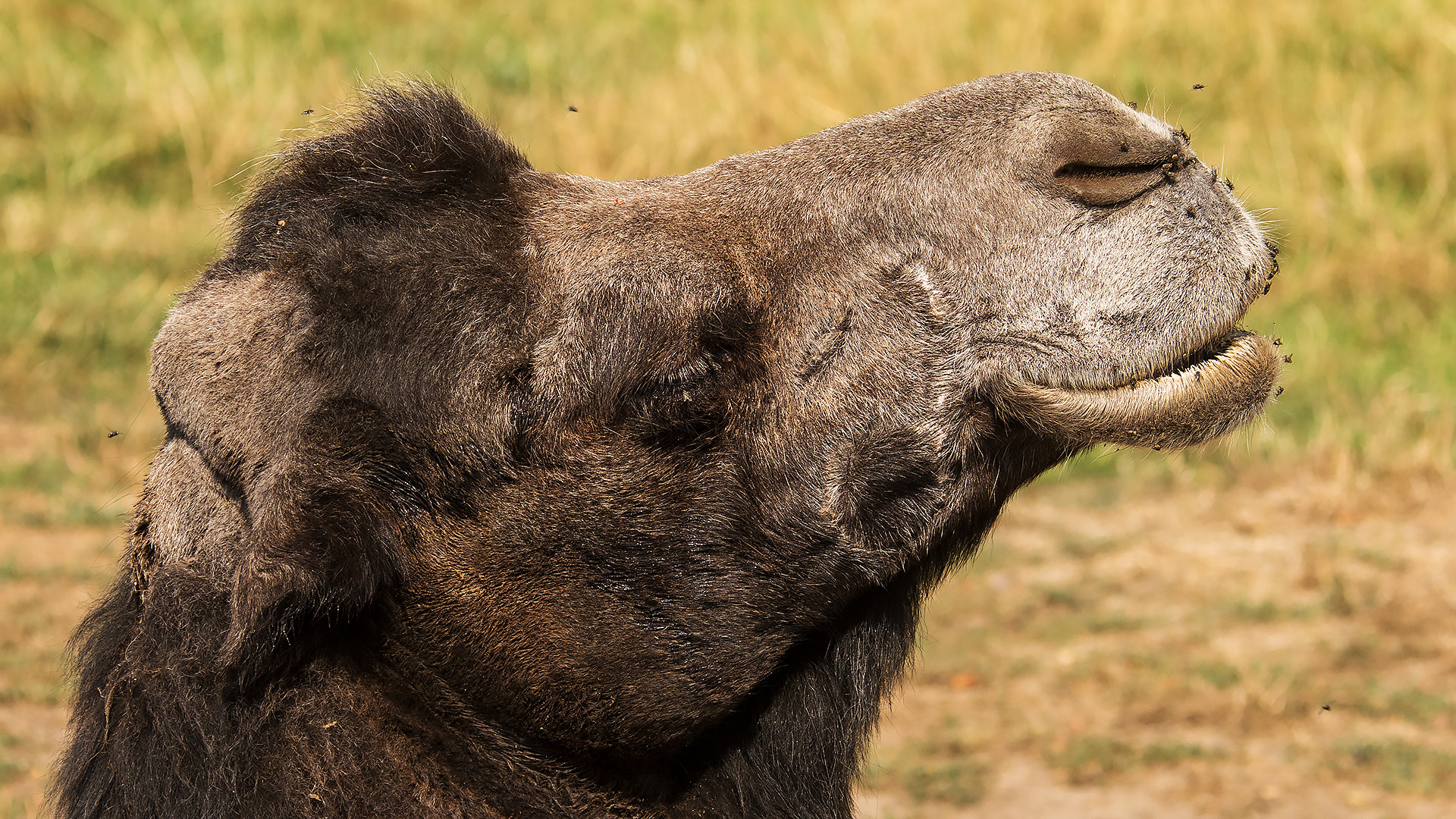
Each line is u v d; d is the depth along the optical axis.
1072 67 29.27
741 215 7.86
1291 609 17.61
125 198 29.92
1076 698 16.11
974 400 7.76
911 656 9.86
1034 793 14.42
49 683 15.49
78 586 17.70
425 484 7.08
